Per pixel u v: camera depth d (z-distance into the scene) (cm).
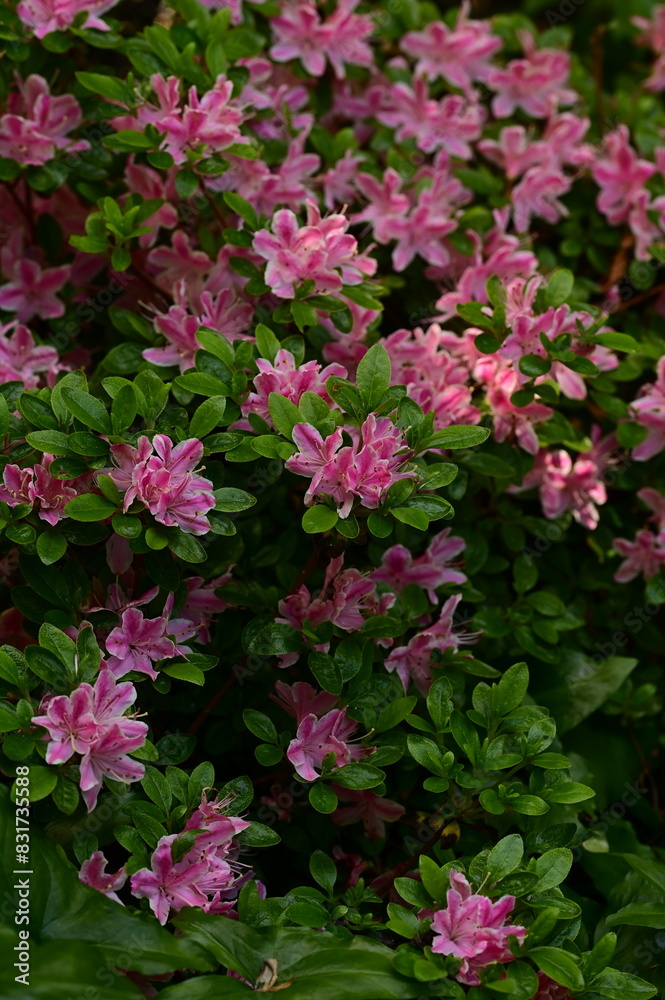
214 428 122
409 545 129
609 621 142
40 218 137
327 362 131
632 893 125
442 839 121
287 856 126
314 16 141
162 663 119
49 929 110
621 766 139
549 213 146
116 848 121
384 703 122
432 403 129
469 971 112
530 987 111
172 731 126
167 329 127
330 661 119
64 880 112
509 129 145
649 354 139
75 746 111
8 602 124
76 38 135
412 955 111
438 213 141
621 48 175
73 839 115
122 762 113
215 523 116
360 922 116
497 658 136
